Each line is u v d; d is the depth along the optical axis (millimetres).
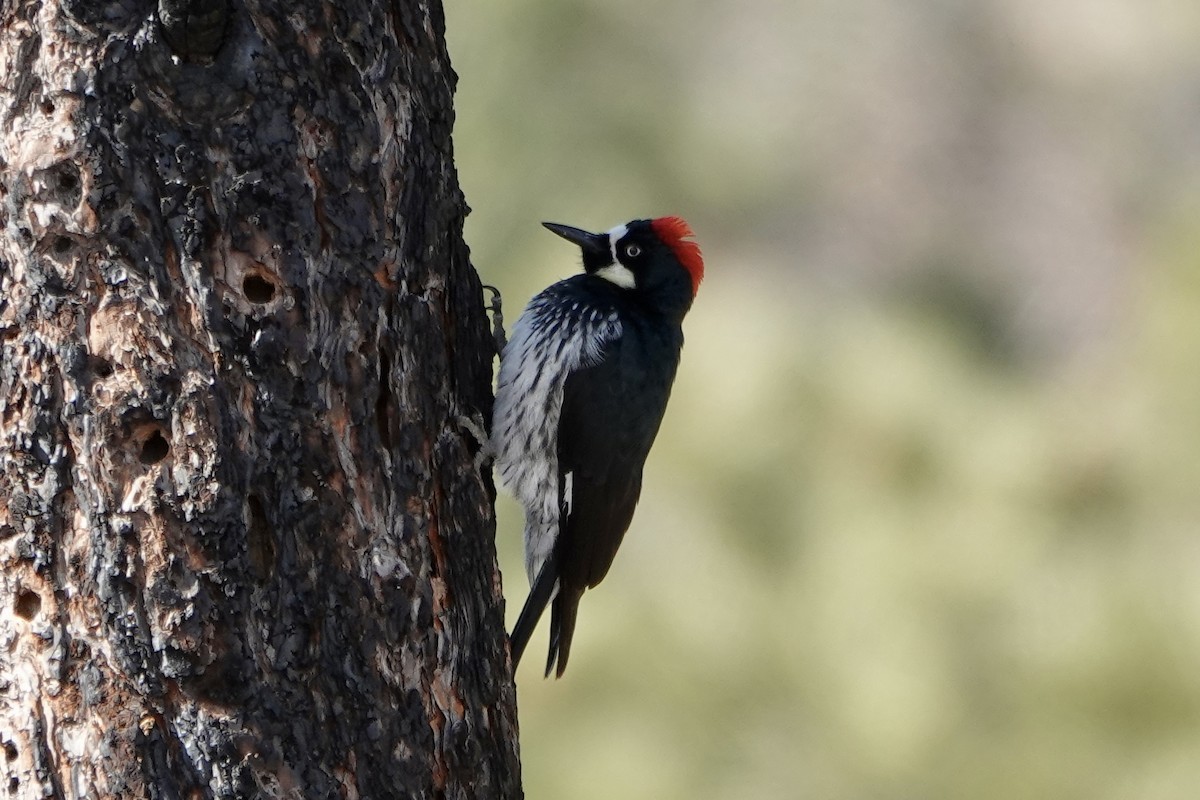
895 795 12195
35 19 6559
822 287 22109
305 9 6773
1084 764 11883
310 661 6727
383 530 7020
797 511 13234
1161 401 12992
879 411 13227
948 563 12539
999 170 24719
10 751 6594
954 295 23391
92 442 6551
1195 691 11875
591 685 13055
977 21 24969
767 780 12344
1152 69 25328
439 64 7574
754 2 22734
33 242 6578
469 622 7457
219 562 6570
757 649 12766
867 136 23828
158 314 6602
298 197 6762
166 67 6559
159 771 6508
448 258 7723
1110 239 23812
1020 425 13180
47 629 6578
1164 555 12445
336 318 6871
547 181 17703
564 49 18234
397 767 6914
